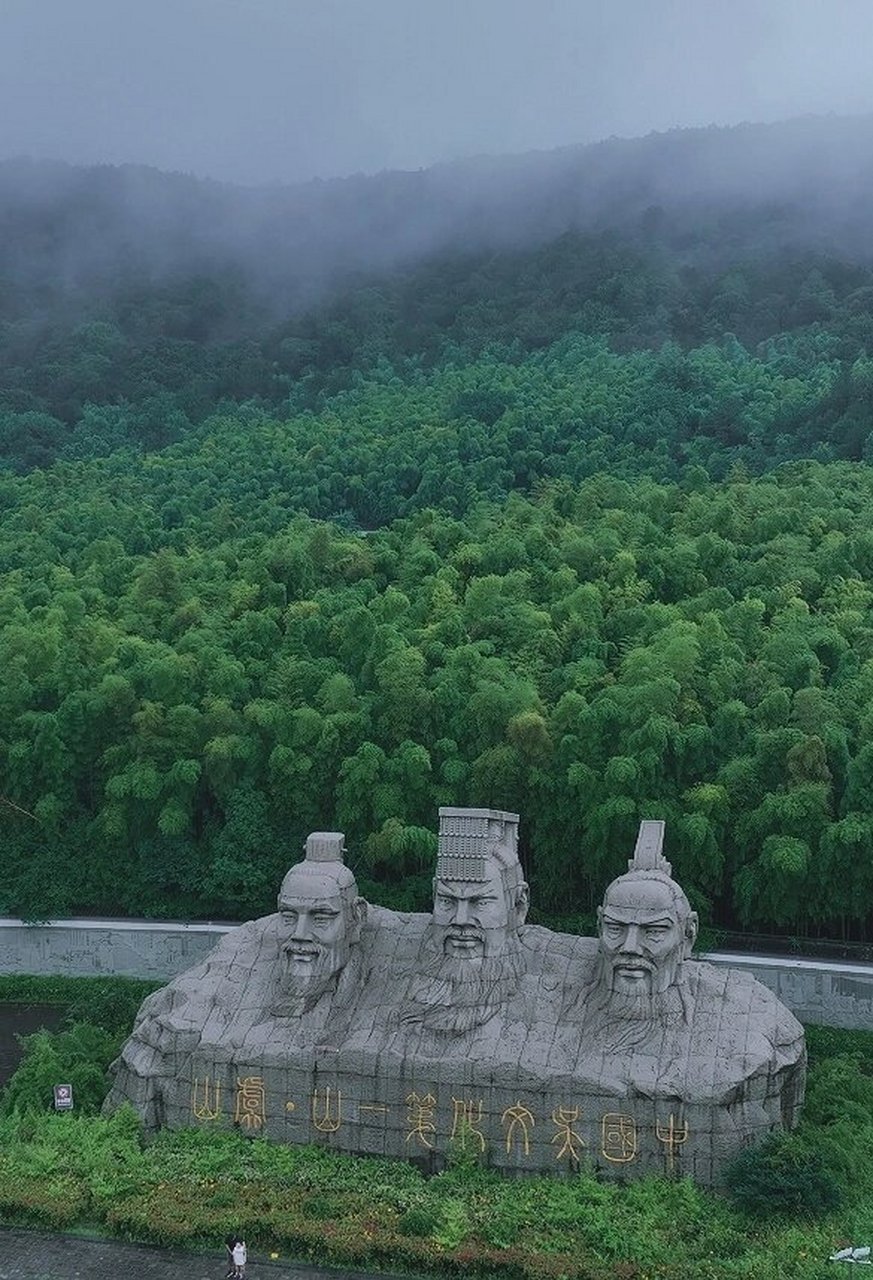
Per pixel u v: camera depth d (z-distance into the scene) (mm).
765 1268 17922
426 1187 20672
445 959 22281
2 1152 21688
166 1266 19016
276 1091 22188
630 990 21469
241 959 24062
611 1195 20203
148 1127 22578
